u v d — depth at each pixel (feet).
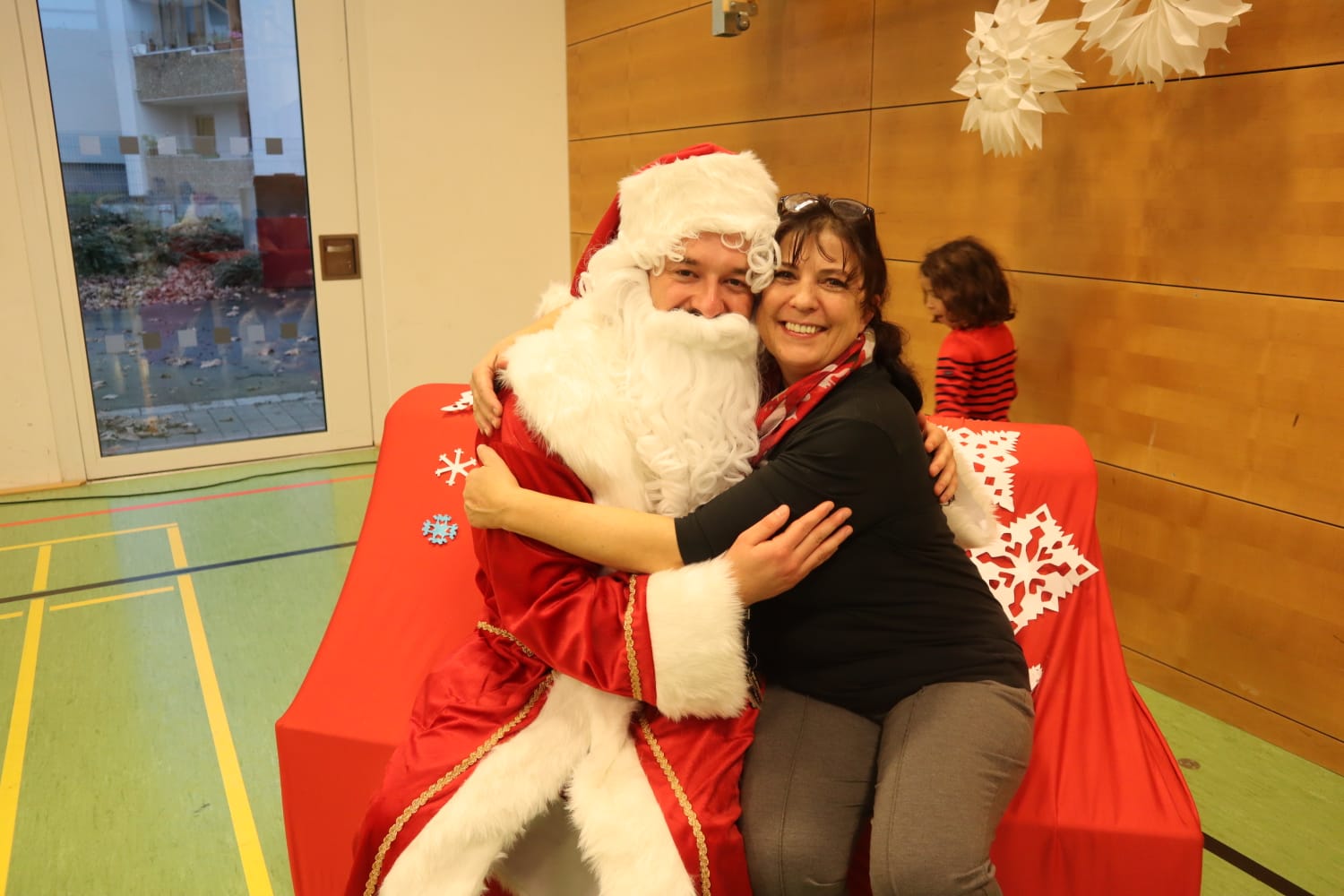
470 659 5.02
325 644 5.68
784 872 4.14
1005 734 4.30
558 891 4.52
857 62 10.62
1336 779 7.27
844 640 4.54
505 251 16.61
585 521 4.41
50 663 9.11
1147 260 8.10
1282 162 7.09
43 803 7.07
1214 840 6.60
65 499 13.65
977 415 8.97
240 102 14.37
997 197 9.27
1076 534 5.86
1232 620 7.89
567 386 4.65
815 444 4.35
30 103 13.05
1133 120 8.04
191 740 7.89
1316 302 7.04
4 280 13.30
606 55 15.12
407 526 6.26
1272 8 7.02
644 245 4.72
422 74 15.37
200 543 12.05
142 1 13.43
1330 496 7.13
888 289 4.83
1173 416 8.09
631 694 4.36
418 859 4.12
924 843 3.91
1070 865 4.63
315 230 15.20
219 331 14.92
